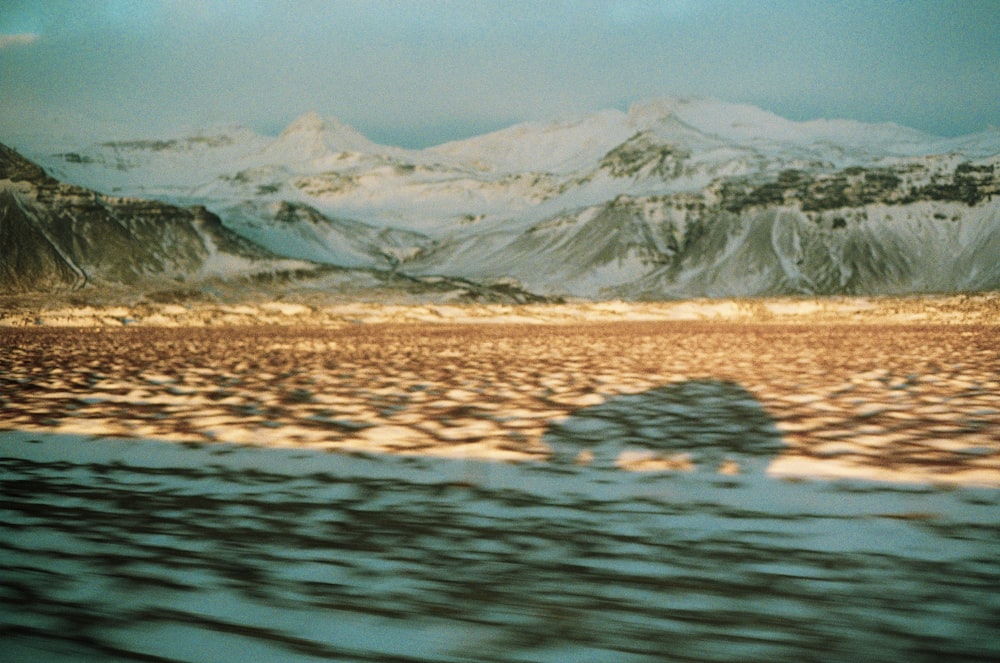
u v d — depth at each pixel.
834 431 9.41
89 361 21.86
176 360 22.22
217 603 4.20
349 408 11.58
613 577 4.66
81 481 7.17
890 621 4.01
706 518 5.93
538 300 174.25
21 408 11.61
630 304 87.56
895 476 7.16
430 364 20.08
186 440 9.05
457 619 4.03
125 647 3.64
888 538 5.40
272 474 7.44
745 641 3.78
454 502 6.43
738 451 8.33
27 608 4.07
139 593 4.33
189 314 75.81
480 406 11.73
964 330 44.56
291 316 76.25
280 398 12.79
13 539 5.33
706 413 10.92
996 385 14.24
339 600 4.26
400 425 10.00
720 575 4.68
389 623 3.96
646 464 7.79
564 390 13.73
